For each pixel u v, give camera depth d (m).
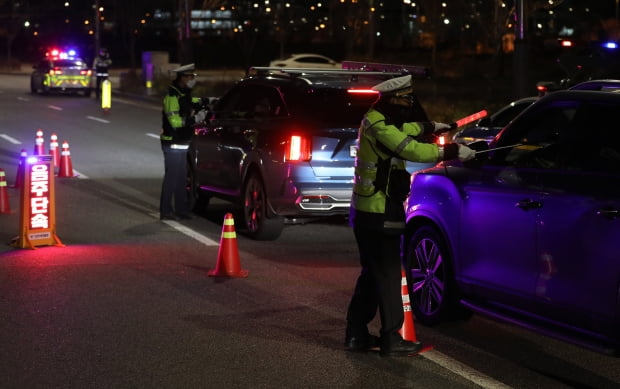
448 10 65.62
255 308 10.38
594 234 7.62
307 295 11.02
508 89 47.22
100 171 22.23
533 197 8.28
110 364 8.34
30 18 95.06
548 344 9.19
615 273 7.42
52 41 95.12
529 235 8.28
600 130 7.93
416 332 9.56
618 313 7.41
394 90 8.19
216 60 80.38
